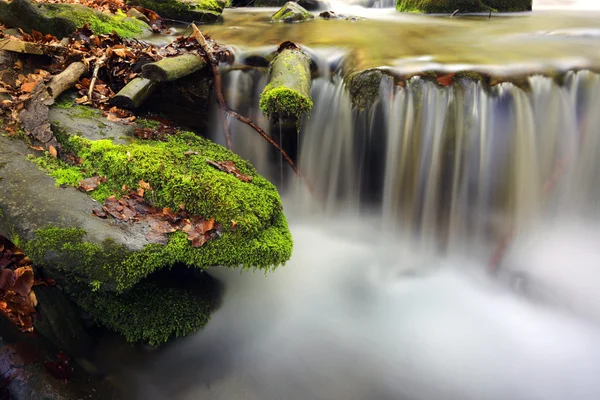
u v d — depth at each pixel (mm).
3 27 6172
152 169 3748
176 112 5250
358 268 4980
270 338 4105
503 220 5051
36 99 4254
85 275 3008
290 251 3631
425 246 5258
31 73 4828
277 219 3873
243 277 4395
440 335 4238
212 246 3357
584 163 4906
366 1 11773
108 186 3686
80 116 4430
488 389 3750
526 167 4871
